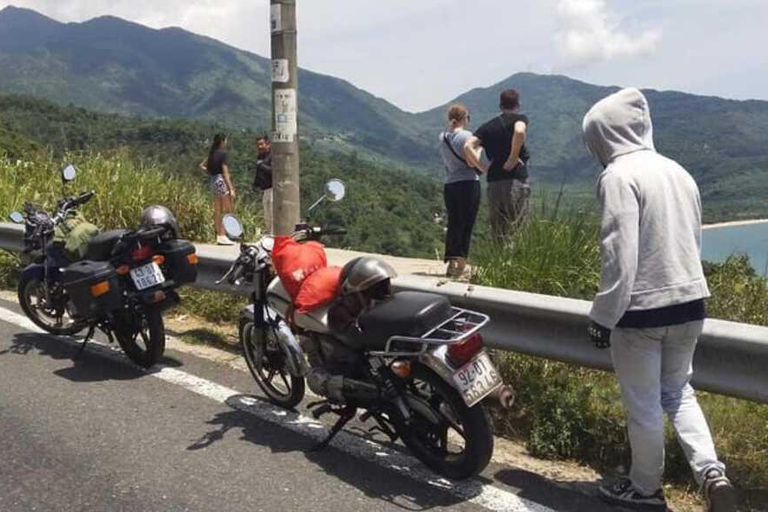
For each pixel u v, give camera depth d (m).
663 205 3.43
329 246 11.67
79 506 3.77
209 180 11.73
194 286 7.12
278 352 4.98
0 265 9.55
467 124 7.96
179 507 3.75
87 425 4.83
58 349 6.63
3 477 4.11
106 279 5.71
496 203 7.67
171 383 5.65
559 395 4.54
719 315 6.05
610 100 3.59
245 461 4.28
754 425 4.34
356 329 4.11
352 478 4.05
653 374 3.54
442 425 4.00
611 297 3.35
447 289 5.04
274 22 6.67
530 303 4.54
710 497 3.35
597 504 3.73
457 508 3.70
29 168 13.63
